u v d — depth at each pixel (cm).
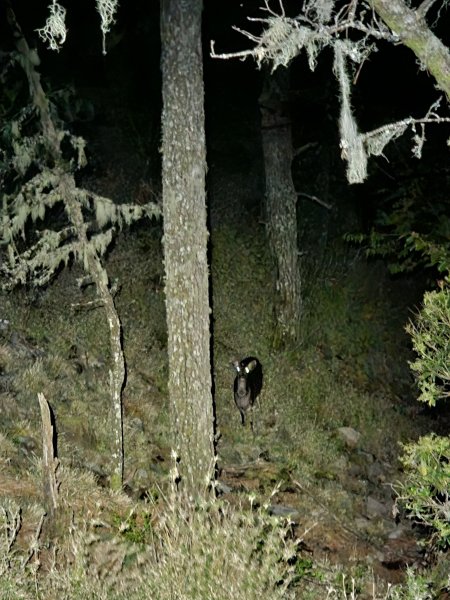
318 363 1427
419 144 398
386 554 905
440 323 602
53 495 690
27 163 909
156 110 1708
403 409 1430
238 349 1386
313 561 799
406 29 348
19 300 1209
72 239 1306
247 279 1553
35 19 1614
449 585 669
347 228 1714
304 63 1603
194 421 857
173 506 610
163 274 1444
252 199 1766
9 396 975
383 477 1168
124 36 1789
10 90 1080
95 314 1267
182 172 840
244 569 538
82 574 565
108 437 991
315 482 1076
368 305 1627
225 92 1945
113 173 1587
